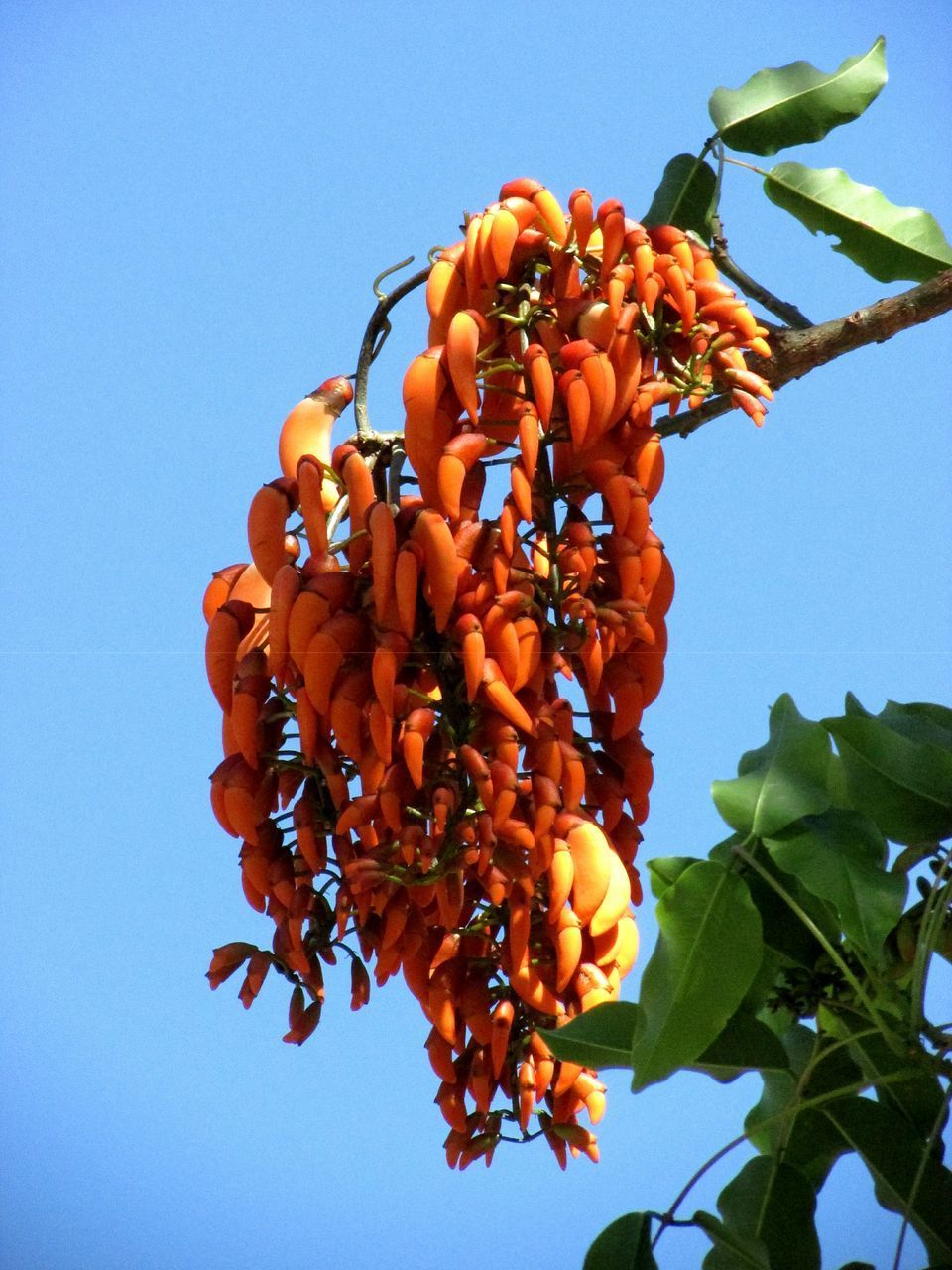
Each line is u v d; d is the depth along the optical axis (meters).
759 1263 1.14
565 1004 1.19
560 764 1.17
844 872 1.16
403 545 1.17
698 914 1.15
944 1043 1.15
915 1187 1.15
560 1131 1.20
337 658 1.17
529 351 1.18
